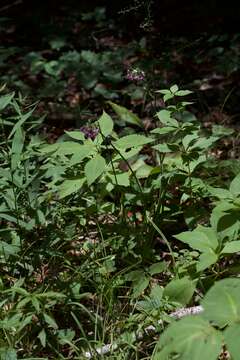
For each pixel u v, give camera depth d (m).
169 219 4.07
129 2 10.14
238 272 3.23
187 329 2.20
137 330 3.13
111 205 3.82
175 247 4.00
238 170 4.17
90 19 9.69
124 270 3.39
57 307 3.34
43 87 7.02
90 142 3.55
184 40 8.30
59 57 8.36
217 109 6.36
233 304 2.20
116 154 3.71
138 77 4.20
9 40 9.37
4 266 3.55
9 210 3.46
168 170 3.95
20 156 3.52
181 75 7.27
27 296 2.94
